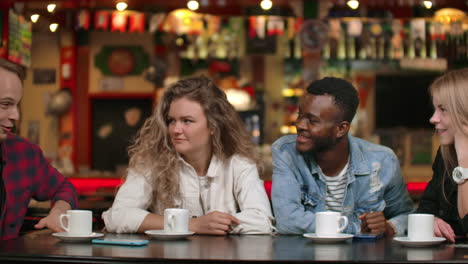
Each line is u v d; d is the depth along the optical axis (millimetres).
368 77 9117
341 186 2705
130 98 9375
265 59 9055
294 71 8805
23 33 5141
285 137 2791
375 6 6973
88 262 1789
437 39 7012
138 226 2420
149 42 9320
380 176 2707
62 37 9156
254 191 2643
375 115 9141
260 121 8523
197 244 2082
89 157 9352
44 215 3596
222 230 2346
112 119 9484
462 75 2332
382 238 2289
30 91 9234
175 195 2668
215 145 2684
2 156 2600
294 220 2529
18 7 4895
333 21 7312
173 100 2607
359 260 1734
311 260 1731
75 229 2152
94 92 9391
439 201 2633
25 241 2131
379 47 7758
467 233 2270
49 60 9203
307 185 2684
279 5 7129
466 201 2303
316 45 7328
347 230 2520
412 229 2092
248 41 8891
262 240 2213
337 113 2539
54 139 9211
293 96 8750
